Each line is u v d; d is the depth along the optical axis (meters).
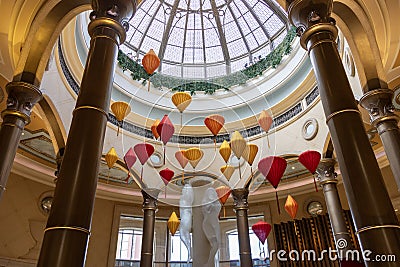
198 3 11.05
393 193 8.08
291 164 9.55
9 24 4.62
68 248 2.15
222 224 11.20
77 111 2.76
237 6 10.87
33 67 4.50
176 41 11.37
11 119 4.33
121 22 3.39
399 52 5.20
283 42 9.70
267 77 10.05
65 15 4.43
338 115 2.88
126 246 10.57
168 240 10.97
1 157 4.07
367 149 2.71
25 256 7.95
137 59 10.62
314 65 3.29
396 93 6.38
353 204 2.59
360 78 4.77
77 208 2.31
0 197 3.95
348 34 4.52
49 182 9.08
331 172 7.58
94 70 2.98
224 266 10.55
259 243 10.30
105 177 10.03
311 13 3.44
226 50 11.27
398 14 4.61
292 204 6.14
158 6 10.69
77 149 2.55
